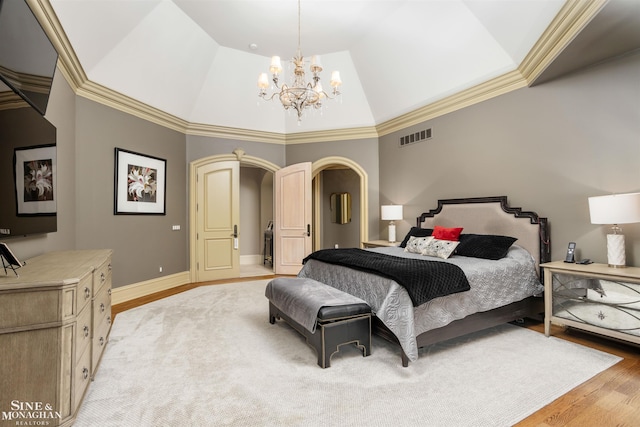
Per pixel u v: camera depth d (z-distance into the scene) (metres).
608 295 2.54
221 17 4.18
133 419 1.77
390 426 1.70
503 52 3.59
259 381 2.19
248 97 5.74
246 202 7.92
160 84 4.63
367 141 6.11
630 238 2.79
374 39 4.63
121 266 4.33
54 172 2.70
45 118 2.66
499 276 2.98
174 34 4.23
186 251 5.59
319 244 8.03
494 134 3.99
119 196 4.30
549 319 2.94
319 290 2.86
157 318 3.58
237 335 3.06
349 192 7.88
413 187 5.28
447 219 4.52
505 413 1.81
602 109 2.97
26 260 2.33
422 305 2.49
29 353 1.55
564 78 3.27
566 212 3.26
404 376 2.25
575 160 3.18
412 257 3.63
